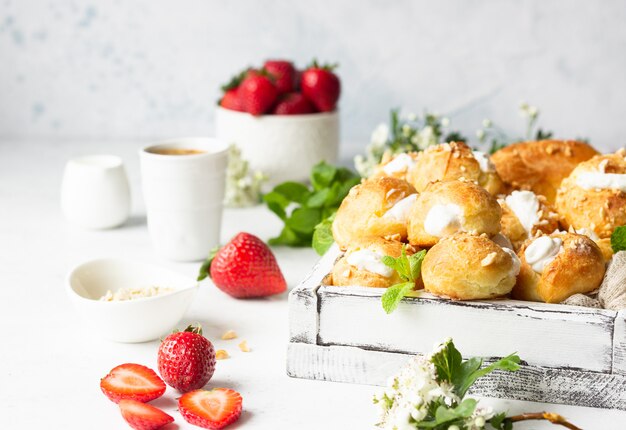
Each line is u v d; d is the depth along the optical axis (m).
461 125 1.68
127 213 1.29
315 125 1.39
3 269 1.17
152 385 0.93
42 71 1.68
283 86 1.42
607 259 0.99
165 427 0.90
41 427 0.90
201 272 1.11
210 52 1.67
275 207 1.21
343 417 0.91
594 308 0.91
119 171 1.28
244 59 1.67
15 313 1.07
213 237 1.19
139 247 1.23
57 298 1.10
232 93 1.43
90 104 1.70
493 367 0.89
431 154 1.03
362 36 1.65
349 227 1.00
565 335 0.91
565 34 1.63
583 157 1.12
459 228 0.95
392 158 1.09
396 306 0.92
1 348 1.01
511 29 1.63
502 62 1.65
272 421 0.91
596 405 0.92
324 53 1.66
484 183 1.03
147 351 1.01
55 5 1.66
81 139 1.69
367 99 1.67
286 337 1.03
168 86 1.69
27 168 1.50
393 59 1.66
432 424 0.86
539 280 0.94
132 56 1.68
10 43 1.67
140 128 1.70
